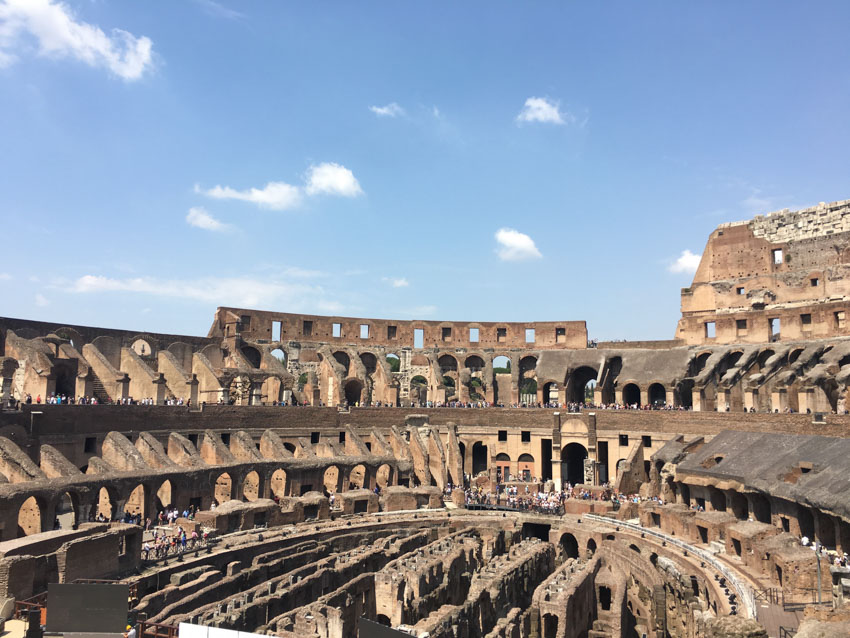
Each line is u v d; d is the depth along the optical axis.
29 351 62.19
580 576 44.16
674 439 73.06
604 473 83.19
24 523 47.78
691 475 62.25
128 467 55.56
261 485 64.06
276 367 85.06
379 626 22.03
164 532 51.91
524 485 78.31
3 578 34.00
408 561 46.06
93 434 59.22
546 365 92.56
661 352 87.75
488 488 81.75
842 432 60.28
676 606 44.94
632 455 74.56
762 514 54.75
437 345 98.69
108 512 55.72
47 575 37.28
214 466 60.16
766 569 42.97
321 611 34.62
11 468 47.25
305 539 55.81
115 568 41.41
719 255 90.69
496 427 87.25
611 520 63.66
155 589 41.56
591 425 82.56
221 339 85.62
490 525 65.62
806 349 72.81
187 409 68.31
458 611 36.88
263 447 71.81
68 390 66.88
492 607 41.84
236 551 49.31
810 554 40.12
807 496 45.47
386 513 66.88
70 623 27.42
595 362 90.75
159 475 54.72
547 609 38.25
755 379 73.88
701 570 45.72
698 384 78.69
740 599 38.25
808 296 81.44
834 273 79.06
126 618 27.58
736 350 81.38
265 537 53.53
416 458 80.12
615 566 51.19
